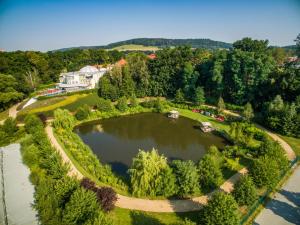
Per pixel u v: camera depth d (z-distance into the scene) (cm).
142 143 5309
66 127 5578
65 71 13062
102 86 8506
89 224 2072
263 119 5838
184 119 6856
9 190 3312
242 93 7038
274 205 2922
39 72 10706
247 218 2661
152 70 9338
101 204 2581
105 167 3834
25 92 8531
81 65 14650
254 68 6862
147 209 2870
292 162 3881
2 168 3897
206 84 8194
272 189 3128
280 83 6419
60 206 2497
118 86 8819
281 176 3497
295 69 6812
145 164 3056
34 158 3809
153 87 8975
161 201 3025
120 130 6128
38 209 2589
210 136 5597
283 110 5372
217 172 3297
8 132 5081
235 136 4828
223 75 7675
